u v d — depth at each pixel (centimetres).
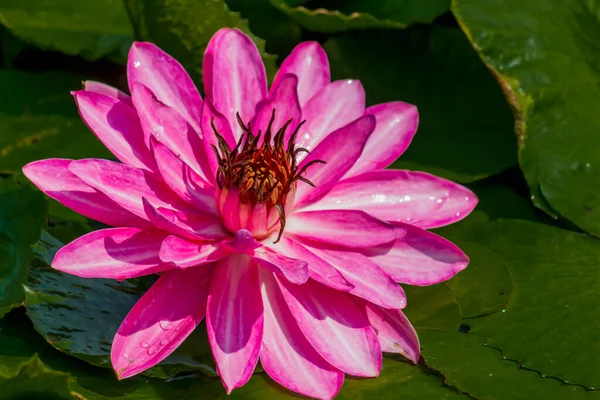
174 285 82
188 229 82
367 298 81
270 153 83
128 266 81
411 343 82
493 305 85
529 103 89
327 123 86
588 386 82
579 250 87
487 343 84
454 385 82
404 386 82
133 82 85
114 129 83
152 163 83
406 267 83
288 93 85
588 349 83
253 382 81
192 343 82
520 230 88
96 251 81
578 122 89
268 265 80
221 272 82
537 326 84
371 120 83
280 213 82
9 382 80
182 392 81
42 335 82
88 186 82
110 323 83
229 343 80
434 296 85
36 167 82
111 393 80
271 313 82
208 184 84
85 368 81
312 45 87
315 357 81
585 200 88
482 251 87
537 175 89
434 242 83
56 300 83
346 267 82
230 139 85
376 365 81
